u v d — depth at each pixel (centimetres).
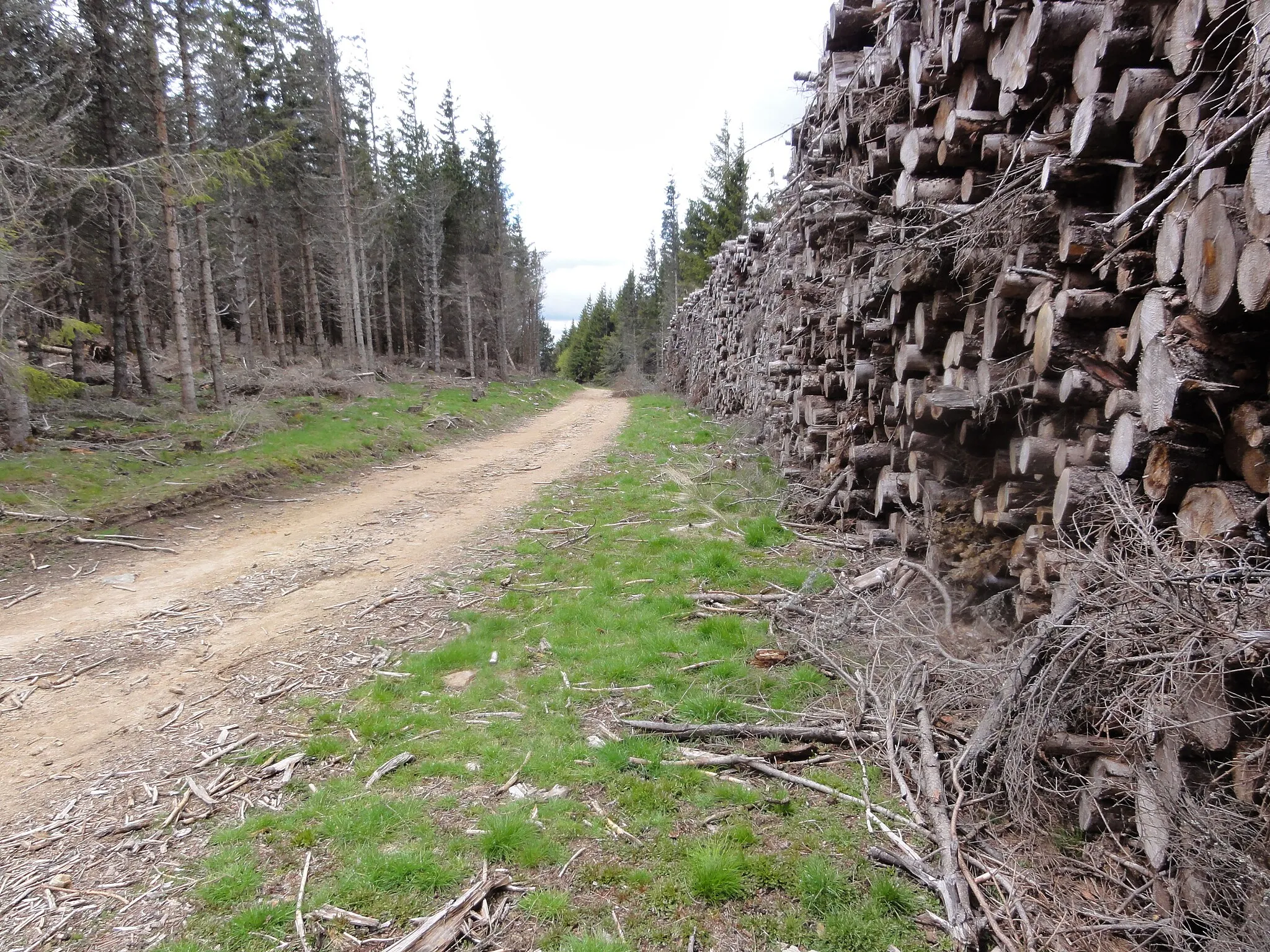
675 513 872
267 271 2897
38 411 1240
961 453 508
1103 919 233
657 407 2550
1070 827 277
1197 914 215
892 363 607
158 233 1628
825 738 359
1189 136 237
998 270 387
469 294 3338
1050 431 360
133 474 981
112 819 326
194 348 2584
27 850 304
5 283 970
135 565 730
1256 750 204
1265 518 213
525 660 477
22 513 793
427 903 262
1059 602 297
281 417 1414
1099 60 269
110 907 268
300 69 2302
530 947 240
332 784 341
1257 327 219
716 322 2084
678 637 490
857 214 576
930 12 438
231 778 355
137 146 1448
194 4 1340
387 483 1162
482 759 358
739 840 286
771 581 597
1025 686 284
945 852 263
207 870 284
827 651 443
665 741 367
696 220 3766
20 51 1117
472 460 1418
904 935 239
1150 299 246
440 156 3722
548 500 1017
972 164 414
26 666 497
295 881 276
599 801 318
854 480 698
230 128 1781
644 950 237
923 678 364
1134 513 251
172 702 445
